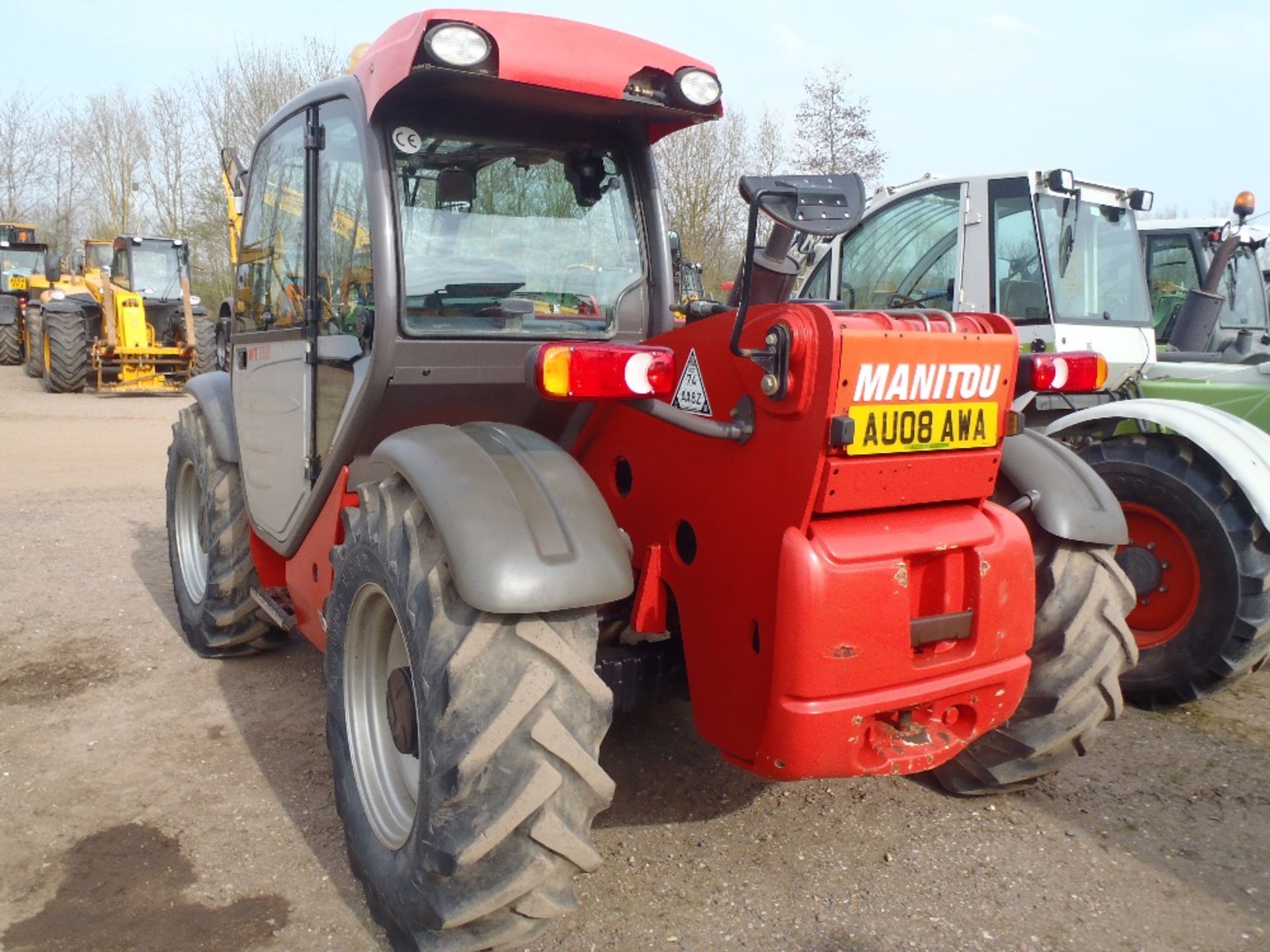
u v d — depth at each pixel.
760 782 3.28
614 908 2.62
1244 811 3.17
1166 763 3.50
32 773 3.32
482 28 2.48
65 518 6.98
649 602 2.61
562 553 2.19
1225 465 3.73
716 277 15.17
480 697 2.13
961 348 2.26
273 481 3.51
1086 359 2.59
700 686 2.51
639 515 2.69
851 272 5.81
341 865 2.83
